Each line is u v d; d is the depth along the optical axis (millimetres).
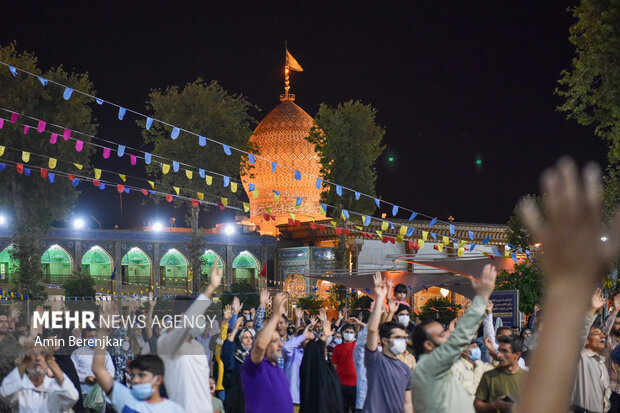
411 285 25000
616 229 1032
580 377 8320
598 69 19047
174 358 6953
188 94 37875
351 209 37250
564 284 1040
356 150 37781
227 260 46031
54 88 32844
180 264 47375
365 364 7496
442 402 5172
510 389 6918
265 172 49938
